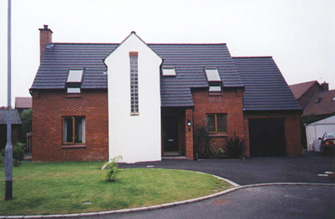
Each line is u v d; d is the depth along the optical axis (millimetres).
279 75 22062
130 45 16922
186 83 19016
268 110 19312
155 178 10469
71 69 18891
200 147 18297
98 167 13812
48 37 21125
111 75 16703
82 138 17609
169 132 18750
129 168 13133
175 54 21547
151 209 7090
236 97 19078
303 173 11977
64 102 17391
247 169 12977
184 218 6391
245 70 22516
